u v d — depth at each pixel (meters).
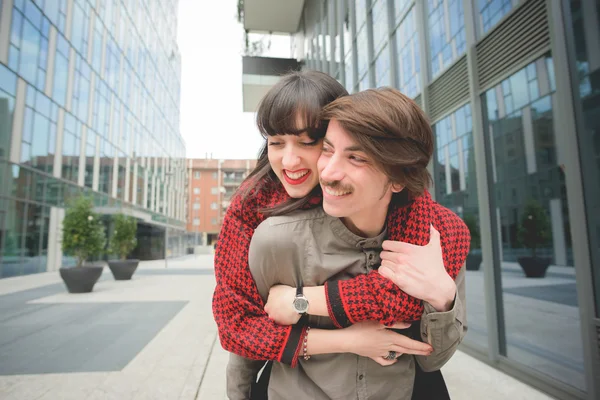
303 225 0.77
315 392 0.79
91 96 18.89
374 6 7.13
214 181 56.72
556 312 3.25
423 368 0.84
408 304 0.71
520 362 3.10
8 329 5.22
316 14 12.37
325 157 0.67
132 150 25.41
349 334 0.74
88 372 3.45
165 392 2.97
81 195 9.84
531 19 2.91
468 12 3.79
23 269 13.47
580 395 2.45
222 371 3.46
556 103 2.63
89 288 9.11
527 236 3.40
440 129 4.57
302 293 0.74
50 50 15.05
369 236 0.80
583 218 2.42
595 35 2.37
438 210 0.83
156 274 15.12
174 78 40.12
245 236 0.85
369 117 0.60
